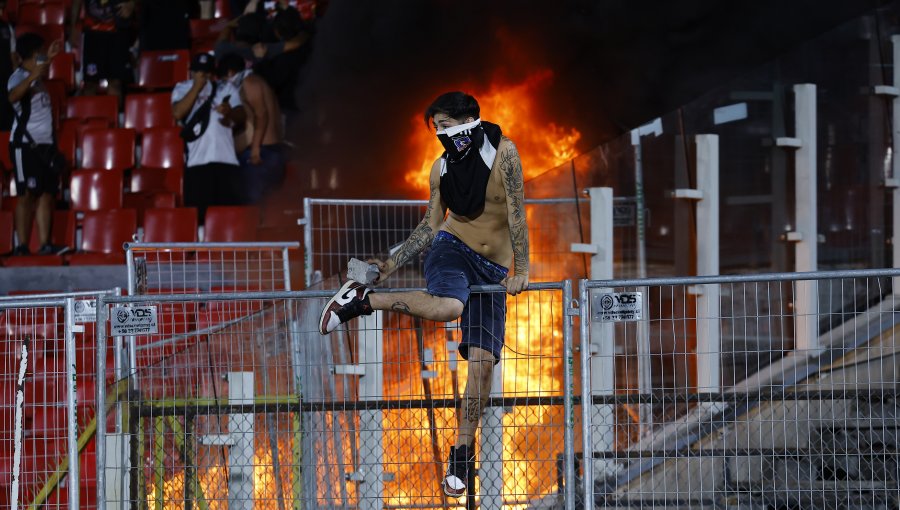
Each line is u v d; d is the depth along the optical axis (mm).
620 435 18391
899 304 20047
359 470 16891
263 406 16094
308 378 19109
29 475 20953
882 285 20484
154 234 31188
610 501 16875
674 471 17672
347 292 13727
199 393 18844
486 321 14453
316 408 15914
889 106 21469
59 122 36156
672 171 21000
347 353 19484
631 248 20891
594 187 20922
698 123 21078
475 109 14086
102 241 31484
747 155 21125
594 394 18047
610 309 14289
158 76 38844
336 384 19641
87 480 18750
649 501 17047
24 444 18719
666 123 21016
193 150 32875
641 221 20906
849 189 21172
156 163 34719
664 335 20141
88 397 23609
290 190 33906
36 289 29000
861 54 21562
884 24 21609
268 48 36719
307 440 16641
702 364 19984
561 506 16531
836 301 20453
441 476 15953
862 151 21312
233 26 37312
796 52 21234
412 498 17078
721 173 20953
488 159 13922
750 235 20953
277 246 22828
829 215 20969
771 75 21219
